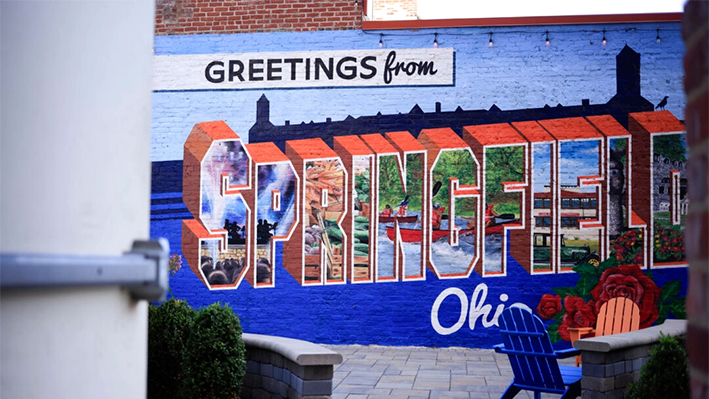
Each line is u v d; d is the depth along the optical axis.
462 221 10.54
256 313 10.75
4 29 1.10
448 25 10.74
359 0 10.98
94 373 1.26
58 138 1.20
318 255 10.73
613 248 10.30
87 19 1.29
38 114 1.16
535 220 10.44
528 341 5.91
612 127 10.42
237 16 11.19
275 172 10.92
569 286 10.31
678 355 5.35
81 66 1.27
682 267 10.19
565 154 10.47
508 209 10.48
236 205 10.94
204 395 5.77
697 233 1.17
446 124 10.67
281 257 10.81
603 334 8.18
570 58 10.55
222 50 11.16
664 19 10.40
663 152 10.34
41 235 1.16
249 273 10.84
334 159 10.84
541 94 10.56
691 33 1.21
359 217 10.73
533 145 10.52
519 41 10.66
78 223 1.24
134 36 1.44
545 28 10.62
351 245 10.70
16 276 1.03
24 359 1.09
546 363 5.80
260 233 10.87
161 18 11.28
